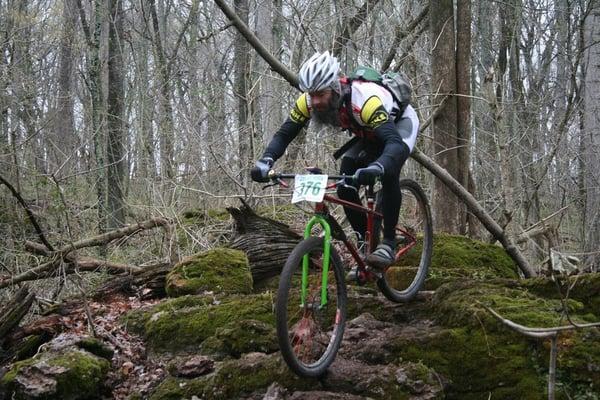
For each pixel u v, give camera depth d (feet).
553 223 26.09
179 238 26.84
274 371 14.05
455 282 16.65
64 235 25.23
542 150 32.81
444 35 24.89
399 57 32.99
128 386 15.94
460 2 25.00
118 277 21.98
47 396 14.71
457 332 14.29
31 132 33.81
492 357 13.69
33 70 48.60
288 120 15.25
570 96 31.37
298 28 30.42
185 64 46.62
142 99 37.01
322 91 14.12
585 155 31.78
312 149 30.17
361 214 15.90
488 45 48.49
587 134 32.83
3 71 37.37
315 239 13.64
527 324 13.73
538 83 44.11
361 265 15.16
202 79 41.91
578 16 42.22
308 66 14.02
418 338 14.42
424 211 18.39
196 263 20.24
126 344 17.33
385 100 14.58
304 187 13.50
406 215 23.24
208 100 38.32
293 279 18.47
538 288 15.94
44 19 49.08
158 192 27.84
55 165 28.94
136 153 35.94
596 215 28.17
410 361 14.15
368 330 15.60
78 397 15.05
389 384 13.29
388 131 14.12
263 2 42.50
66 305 19.69
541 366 13.25
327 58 14.05
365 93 14.35
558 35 48.62
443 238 21.71
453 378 13.88
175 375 15.34
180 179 31.07
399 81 15.52
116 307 19.84
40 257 26.08
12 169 26.30
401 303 16.90
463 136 24.90
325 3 35.70
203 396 14.35
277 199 31.91
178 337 17.07
